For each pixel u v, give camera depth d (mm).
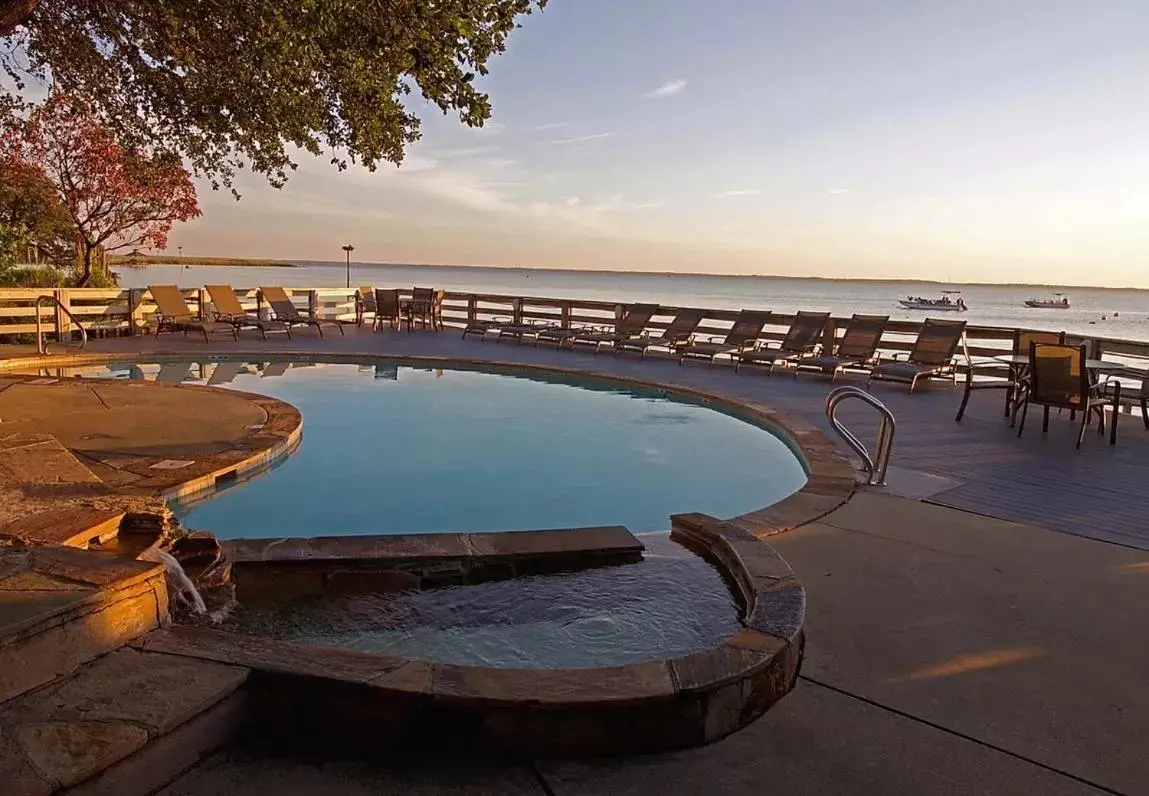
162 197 13891
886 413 4695
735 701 2057
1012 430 6672
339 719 1974
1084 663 2490
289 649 2145
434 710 1924
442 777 1831
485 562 3320
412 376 10211
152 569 2264
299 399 8492
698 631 2822
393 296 14477
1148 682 2369
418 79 4895
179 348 11297
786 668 2270
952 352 8969
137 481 4707
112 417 6457
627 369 10445
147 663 2023
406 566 3246
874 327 9930
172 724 1754
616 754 1944
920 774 1864
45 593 2027
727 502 5215
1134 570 3375
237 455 5402
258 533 4418
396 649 2670
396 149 6398
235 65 5969
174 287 12945
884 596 3045
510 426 7461
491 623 2885
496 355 11625
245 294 14445
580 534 3623
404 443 6688
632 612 2980
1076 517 4164
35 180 13125
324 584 3207
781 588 2783
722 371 10367
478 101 4973
